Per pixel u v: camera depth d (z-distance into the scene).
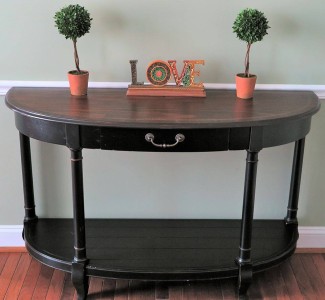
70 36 2.20
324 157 2.59
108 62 2.42
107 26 2.36
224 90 2.43
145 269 2.26
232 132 2.03
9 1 2.32
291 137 2.11
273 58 2.41
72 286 2.43
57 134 2.07
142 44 2.39
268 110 2.11
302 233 2.72
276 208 2.68
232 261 2.32
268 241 2.47
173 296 2.37
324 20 2.35
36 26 2.36
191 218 2.69
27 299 2.34
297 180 2.53
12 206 2.67
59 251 2.38
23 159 2.48
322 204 2.68
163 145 2.03
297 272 2.56
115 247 2.41
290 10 2.34
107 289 2.41
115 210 2.68
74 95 2.30
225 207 2.67
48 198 2.66
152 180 2.62
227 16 2.34
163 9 2.33
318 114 2.51
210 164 2.58
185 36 2.38
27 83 2.44
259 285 2.46
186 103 2.20
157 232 2.55
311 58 2.41
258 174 2.62
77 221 2.20
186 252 2.39
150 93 2.30
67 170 2.61
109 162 2.58
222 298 2.37
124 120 1.97
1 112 2.50
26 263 2.60
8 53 2.40
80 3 2.33
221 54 2.40
